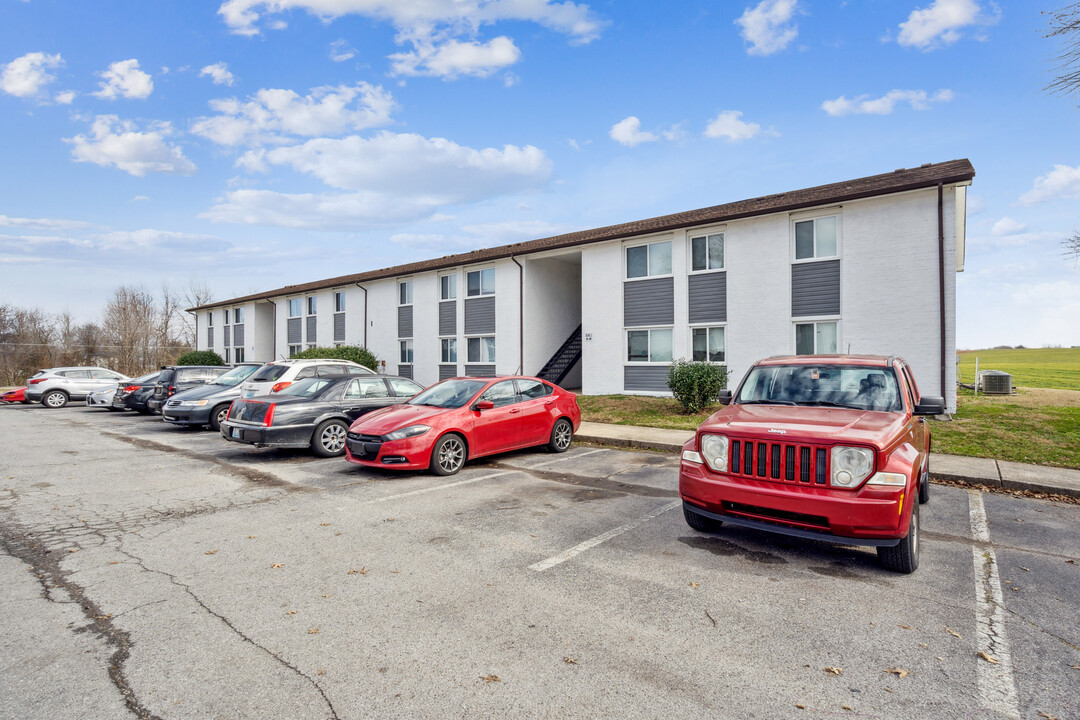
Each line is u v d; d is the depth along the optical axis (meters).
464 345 23.30
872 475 4.12
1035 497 6.84
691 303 16.72
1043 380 27.17
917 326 13.01
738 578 4.23
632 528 5.49
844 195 13.49
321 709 2.62
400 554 4.76
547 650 3.16
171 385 15.34
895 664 3.03
